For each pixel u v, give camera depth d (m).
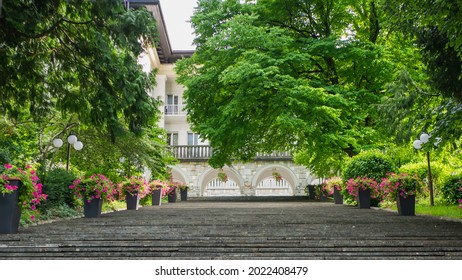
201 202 26.53
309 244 6.16
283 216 11.67
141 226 8.89
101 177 12.33
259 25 20.91
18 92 10.40
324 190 26.95
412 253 5.75
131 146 16.39
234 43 18.92
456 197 14.44
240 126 19.53
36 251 5.99
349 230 7.88
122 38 9.48
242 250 5.95
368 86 20.86
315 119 18.19
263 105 19.17
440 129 10.09
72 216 11.99
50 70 10.64
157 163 19.34
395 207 15.39
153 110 10.58
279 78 18.53
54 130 16.08
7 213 7.57
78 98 10.65
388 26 9.98
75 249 6.01
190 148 35.53
